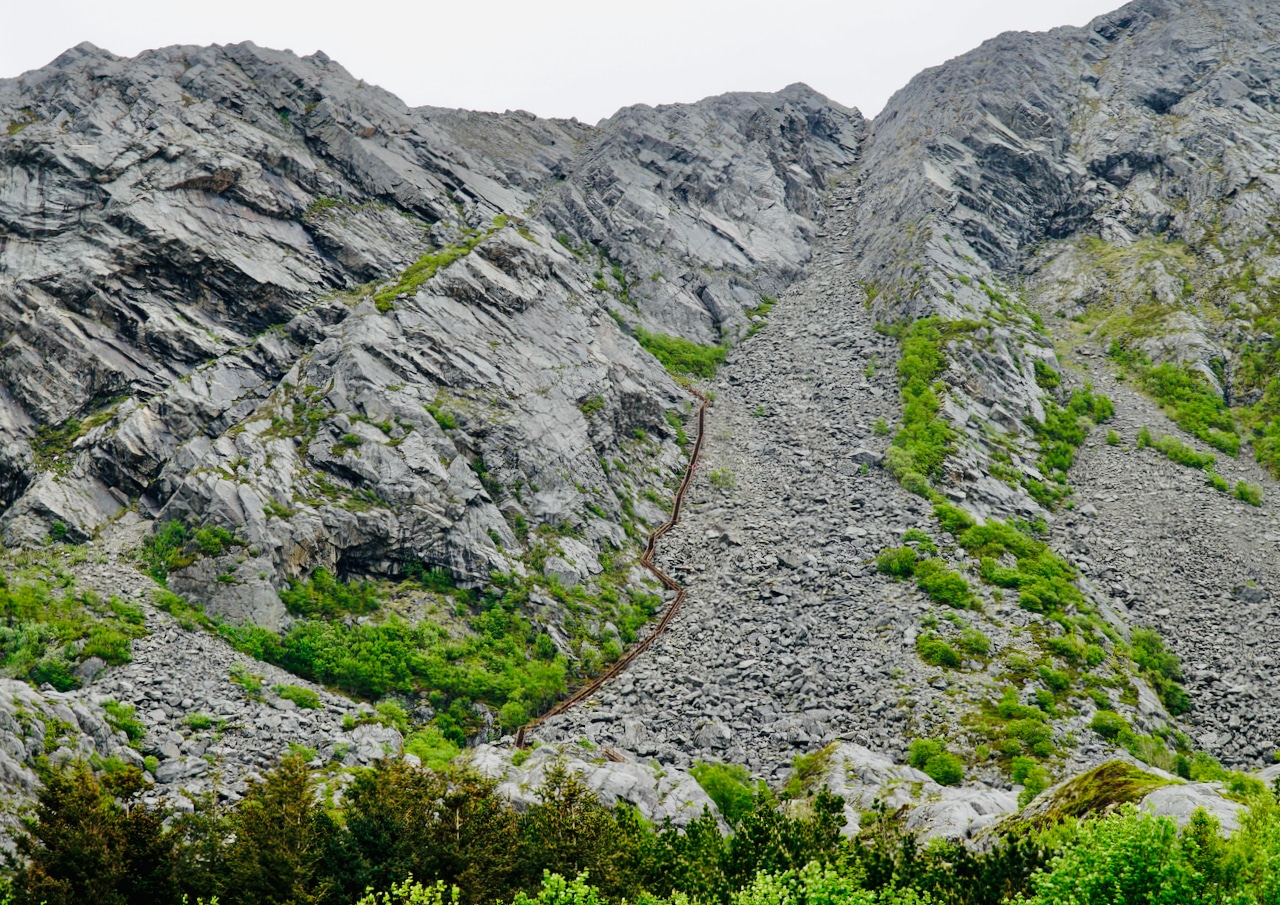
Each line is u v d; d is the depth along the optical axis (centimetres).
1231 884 2397
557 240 11475
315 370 7588
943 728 5406
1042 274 11794
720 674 6147
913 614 6450
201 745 4650
